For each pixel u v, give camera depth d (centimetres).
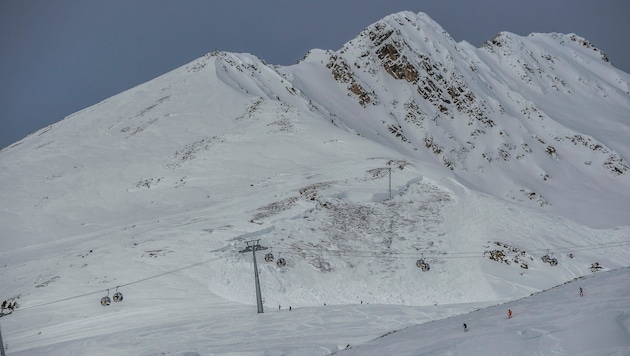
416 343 1802
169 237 5138
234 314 3350
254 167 8725
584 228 5825
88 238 6288
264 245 4819
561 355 1448
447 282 4441
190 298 3759
